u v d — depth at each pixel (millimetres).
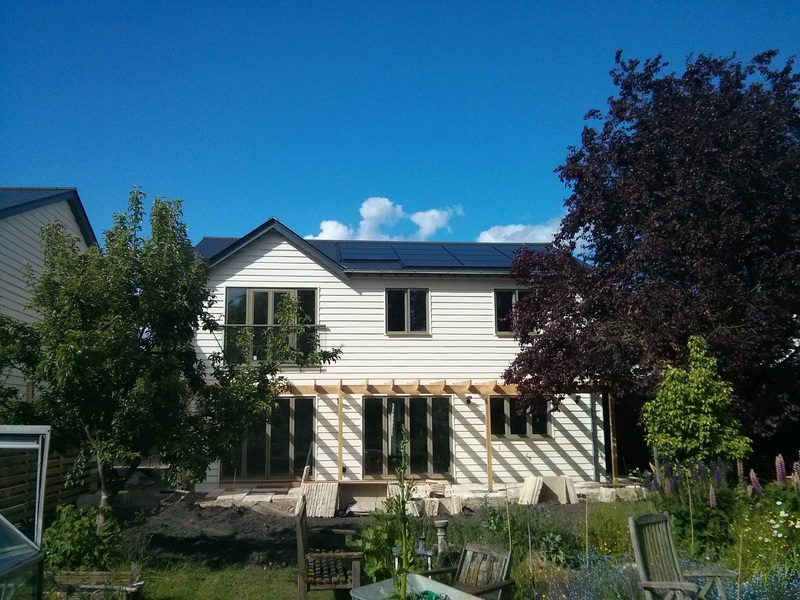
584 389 15930
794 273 12531
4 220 13555
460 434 18766
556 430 19062
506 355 19266
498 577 6168
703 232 12969
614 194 14484
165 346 9227
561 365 14273
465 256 20922
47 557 7324
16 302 14117
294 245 18922
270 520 12375
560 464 18938
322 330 18734
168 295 9227
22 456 9633
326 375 18562
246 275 18703
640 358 13336
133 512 13117
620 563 6969
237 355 10102
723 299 12656
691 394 10250
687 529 7914
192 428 9281
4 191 16594
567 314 14641
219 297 18484
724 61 14477
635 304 13211
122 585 7027
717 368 12406
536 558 7715
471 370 19094
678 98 14133
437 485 18141
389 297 19188
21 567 4898
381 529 6797
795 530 7383
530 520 9164
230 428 9102
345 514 16250
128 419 8492
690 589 5230
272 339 9906
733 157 12898
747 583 6227
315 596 7711
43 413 8711
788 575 6488
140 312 8820
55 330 8305
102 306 8453
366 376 18719
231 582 8211
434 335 19125
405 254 20969
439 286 19359
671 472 9016
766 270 12953
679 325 12422
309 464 18141
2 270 13453
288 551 9688
